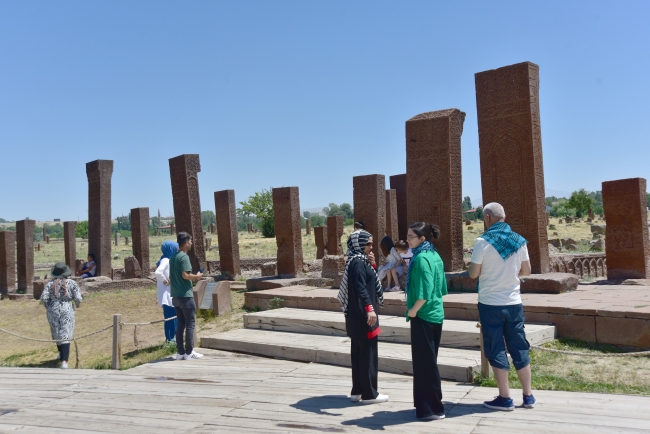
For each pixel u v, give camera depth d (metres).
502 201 10.91
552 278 9.73
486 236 5.45
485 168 11.12
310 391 6.72
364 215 16.20
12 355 12.23
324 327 9.55
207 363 8.66
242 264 26.00
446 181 11.69
